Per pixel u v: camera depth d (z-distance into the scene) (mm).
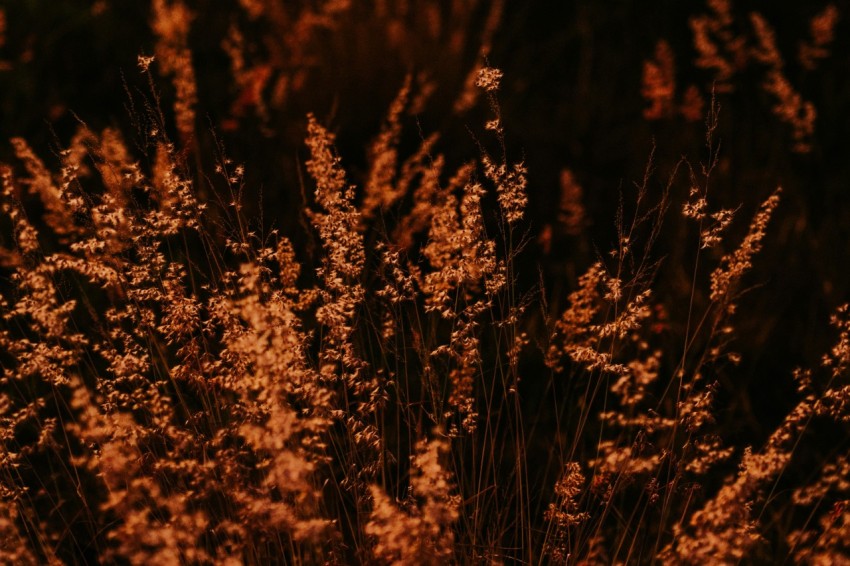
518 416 2369
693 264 3957
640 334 3350
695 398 2357
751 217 4188
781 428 2273
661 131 4832
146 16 5543
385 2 5090
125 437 2191
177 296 2256
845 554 2307
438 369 2906
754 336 3633
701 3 5844
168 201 2307
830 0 5746
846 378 3404
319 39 5000
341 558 2250
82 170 2498
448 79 4793
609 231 4203
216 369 2336
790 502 2838
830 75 5207
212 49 5383
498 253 3975
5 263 3006
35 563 2111
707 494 2979
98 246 2197
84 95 4906
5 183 2311
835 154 4730
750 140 4754
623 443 3045
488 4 5938
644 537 2527
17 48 5148
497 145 4719
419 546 1915
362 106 4727
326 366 2148
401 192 3178
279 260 2408
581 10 5910
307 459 2297
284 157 4348
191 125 3627
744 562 2680
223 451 2172
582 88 5199
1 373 3096
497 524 2398
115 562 2555
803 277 3904
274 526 2039
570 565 2332
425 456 1986
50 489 2771
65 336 2246
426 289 2318
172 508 2029
